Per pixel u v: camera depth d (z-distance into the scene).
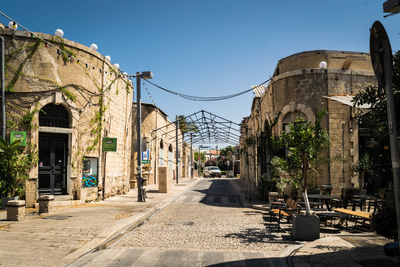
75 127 13.66
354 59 14.37
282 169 8.43
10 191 11.87
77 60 13.74
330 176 13.38
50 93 12.95
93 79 14.75
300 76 14.20
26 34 12.66
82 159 13.95
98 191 15.09
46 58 12.98
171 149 36.88
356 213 8.08
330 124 13.66
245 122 29.52
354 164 13.55
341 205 11.15
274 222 9.69
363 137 13.95
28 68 12.64
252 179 22.36
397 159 4.09
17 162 11.55
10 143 12.02
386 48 4.22
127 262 5.45
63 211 11.12
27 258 5.59
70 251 6.10
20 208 9.16
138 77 15.45
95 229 8.03
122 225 8.56
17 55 12.51
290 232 8.16
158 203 14.20
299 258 5.51
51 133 13.26
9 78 12.34
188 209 12.80
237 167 55.78
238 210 12.46
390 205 5.02
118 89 17.91
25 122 12.41
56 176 13.32
